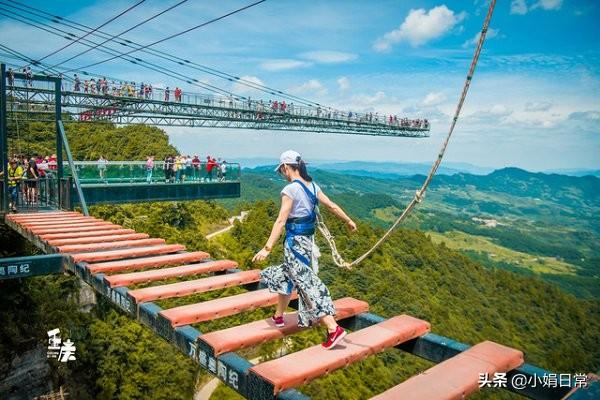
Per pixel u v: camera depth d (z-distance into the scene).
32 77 18.75
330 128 61.31
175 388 34.22
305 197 4.23
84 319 31.64
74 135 67.88
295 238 4.24
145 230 49.31
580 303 122.19
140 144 70.38
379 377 51.81
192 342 4.64
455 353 4.54
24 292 26.25
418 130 72.69
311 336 50.12
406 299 70.00
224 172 30.62
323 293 4.21
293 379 3.59
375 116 65.88
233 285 6.91
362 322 5.50
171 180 27.92
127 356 32.75
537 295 109.81
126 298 6.40
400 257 90.94
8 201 16.94
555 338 93.44
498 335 82.06
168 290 6.36
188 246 51.25
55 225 13.66
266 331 4.58
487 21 2.90
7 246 20.62
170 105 44.06
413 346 4.95
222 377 4.14
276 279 4.53
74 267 8.89
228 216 84.00
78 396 28.64
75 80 37.47
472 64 3.00
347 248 81.75
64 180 18.06
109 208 51.25
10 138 51.25
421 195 3.51
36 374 26.19
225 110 47.53
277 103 53.38
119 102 40.50
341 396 45.09
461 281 97.56
